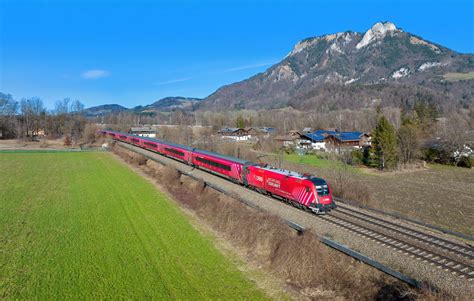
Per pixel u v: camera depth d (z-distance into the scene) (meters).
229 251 20.55
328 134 84.25
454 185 45.16
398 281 14.59
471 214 30.22
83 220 26.42
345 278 15.45
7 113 111.62
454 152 64.00
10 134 106.00
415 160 64.94
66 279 17.00
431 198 37.03
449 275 15.41
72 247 21.02
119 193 35.62
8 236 22.84
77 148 82.75
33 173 47.84
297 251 17.28
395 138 60.31
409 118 77.62
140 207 30.19
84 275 17.42
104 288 16.14
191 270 18.05
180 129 96.44
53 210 29.22
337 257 17.19
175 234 23.31
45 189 37.56
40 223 25.67
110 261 19.03
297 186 25.92
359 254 15.97
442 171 57.38
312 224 22.53
